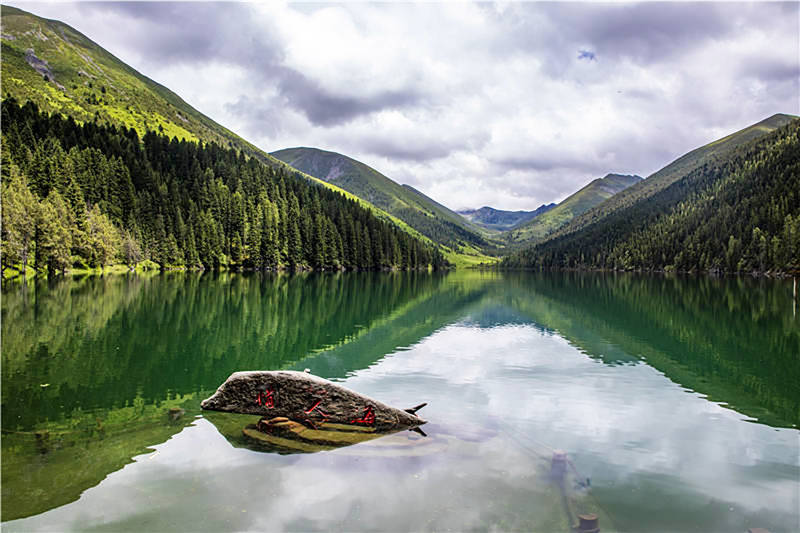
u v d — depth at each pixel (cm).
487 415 1305
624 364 1992
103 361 1983
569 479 893
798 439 1123
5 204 7300
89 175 11538
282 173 18438
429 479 887
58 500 795
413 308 4338
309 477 894
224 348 2298
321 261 14312
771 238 12769
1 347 2248
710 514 764
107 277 8181
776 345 2466
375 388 1602
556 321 3469
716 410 1362
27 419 1242
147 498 806
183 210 12838
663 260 17550
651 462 980
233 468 930
